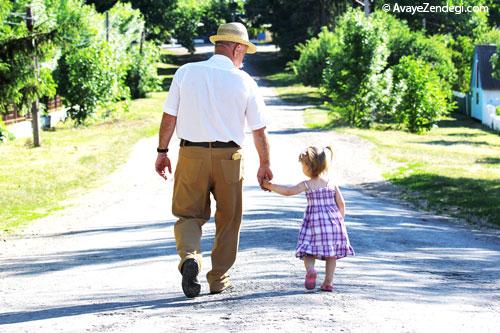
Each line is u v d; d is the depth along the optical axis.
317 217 6.92
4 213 19.53
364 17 46.84
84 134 42.25
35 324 5.99
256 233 13.51
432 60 62.06
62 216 19.14
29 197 22.16
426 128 48.03
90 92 46.91
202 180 6.84
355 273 8.65
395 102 47.00
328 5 98.88
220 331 5.11
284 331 5.02
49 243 14.59
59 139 39.38
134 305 6.68
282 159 31.48
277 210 17.92
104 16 64.56
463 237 14.90
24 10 35.84
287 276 8.20
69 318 6.16
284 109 62.31
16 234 16.27
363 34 45.91
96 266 10.73
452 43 78.12
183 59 119.94
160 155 6.98
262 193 22.44
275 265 9.31
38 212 19.89
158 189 24.45
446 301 6.84
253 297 6.65
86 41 47.78
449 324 5.53
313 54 75.69
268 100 72.25
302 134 42.16
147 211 19.23
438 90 48.09
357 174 28.20
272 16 107.12
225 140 6.81
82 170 28.64
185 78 6.80
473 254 12.25
